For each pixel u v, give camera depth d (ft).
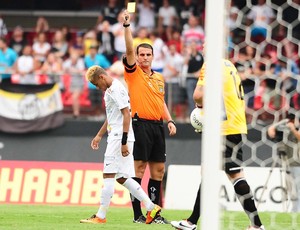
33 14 256.32
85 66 209.56
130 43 109.70
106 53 212.84
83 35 234.58
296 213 128.77
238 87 89.30
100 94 197.88
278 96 175.22
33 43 233.14
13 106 197.67
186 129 192.95
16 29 226.99
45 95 197.67
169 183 164.76
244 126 89.10
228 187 142.31
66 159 196.44
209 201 61.52
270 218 123.13
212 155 61.46
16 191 168.45
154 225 104.88
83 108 198.18
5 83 197.88
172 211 144.77
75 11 256.11
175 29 225.15
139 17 231.71
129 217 122.83
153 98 113.29
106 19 221.66
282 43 201.26
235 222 110.01
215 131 61.46
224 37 65.87
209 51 61.62
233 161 88.33
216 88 61.52
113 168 105.50
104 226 101.60
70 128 197.47
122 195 157.38
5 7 256.93
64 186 166.91
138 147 113.19
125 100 103.91
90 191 165.68
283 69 187.42
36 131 197.47
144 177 167.73
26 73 198.39
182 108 194.49
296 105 174.70
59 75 198.39
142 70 113.91
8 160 177.78
